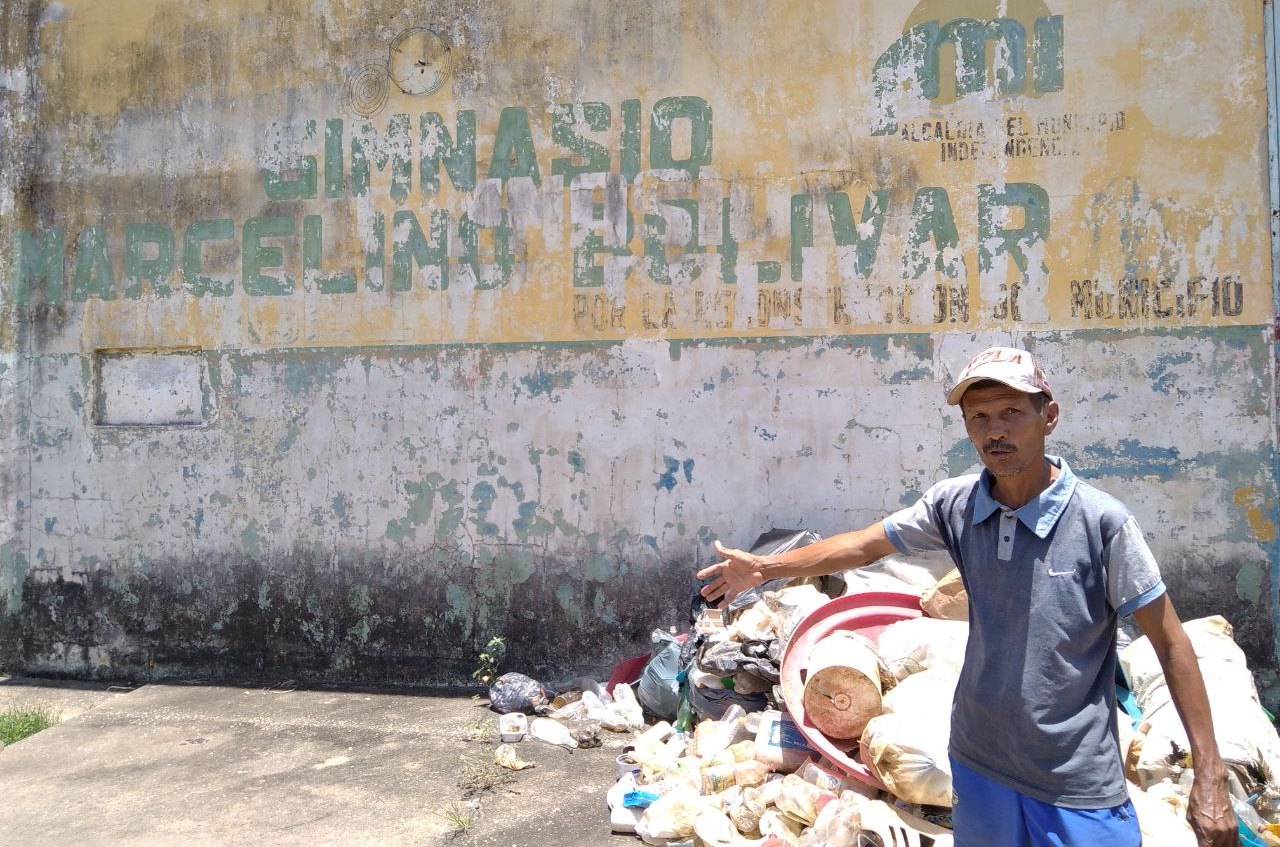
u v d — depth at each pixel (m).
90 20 6.16
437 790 4.21
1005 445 2.19
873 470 5.18
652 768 4.16
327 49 5.88
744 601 4.77
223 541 6.00
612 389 5.51
